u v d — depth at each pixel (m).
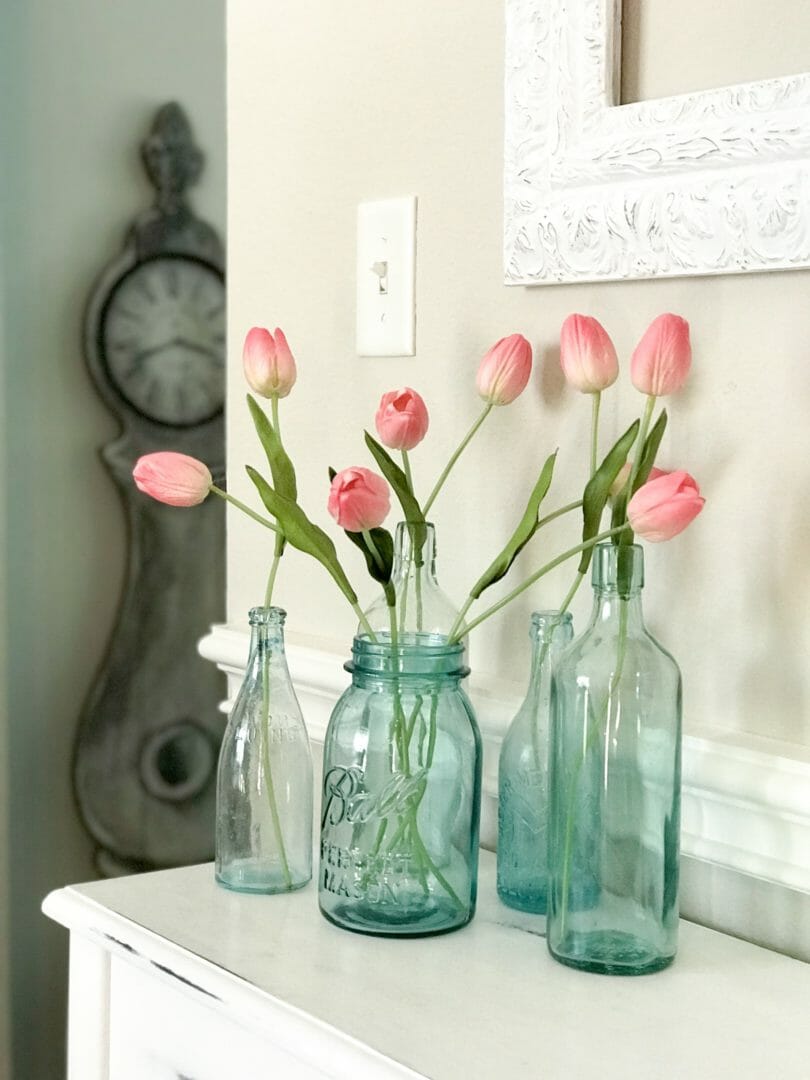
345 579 0.86
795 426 0.79
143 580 1.91
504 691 0.95
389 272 1.03
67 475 1.82
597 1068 0.66
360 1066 0.66
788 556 0.79
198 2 1.89
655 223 0.83
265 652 0.93
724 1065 0.66
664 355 0.77
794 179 0.76
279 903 0.90
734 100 0.78
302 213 1.12
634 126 0.84
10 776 1.81
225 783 0.93
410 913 0.83
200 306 1.92
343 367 1.09
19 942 1.84
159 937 0.82
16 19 1.71
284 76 1.13
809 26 0.76
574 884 0.78
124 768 1.92
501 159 0.95
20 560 1.79
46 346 1.79
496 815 1.00
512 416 0.96
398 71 1.02
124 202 1.84
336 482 0.79
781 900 0.82
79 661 1.86
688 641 0.85
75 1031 0.90
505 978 0.77
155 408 1.90
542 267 0.90
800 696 0.79
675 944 0.79
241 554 1.21
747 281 0.81
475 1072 0.65
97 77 1.80
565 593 0.93
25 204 1.75
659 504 0.72
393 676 0.83
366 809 0.83
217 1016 0.77
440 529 1.02
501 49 0.94
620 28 0.86
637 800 0.77
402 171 1.02
